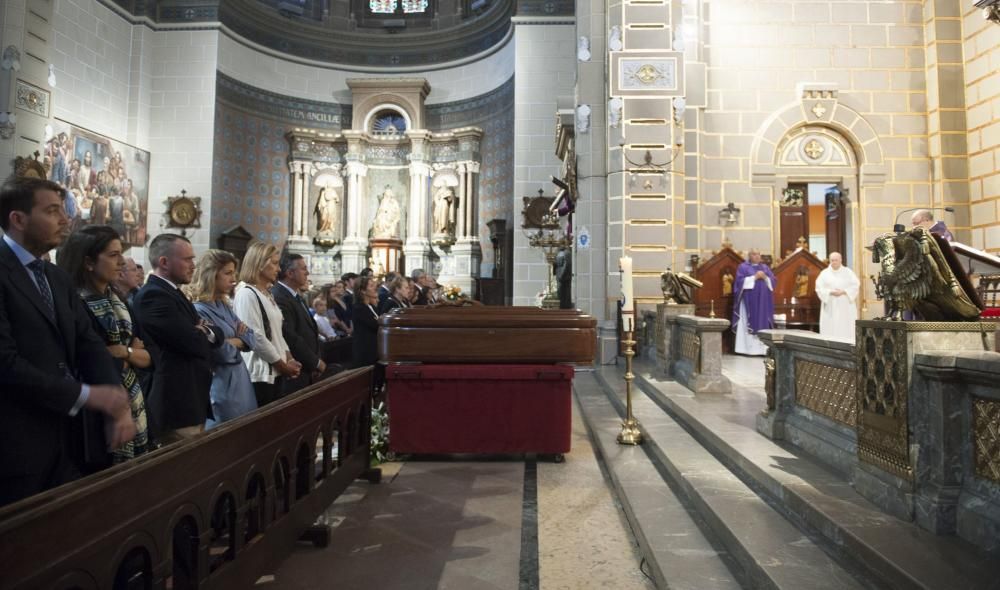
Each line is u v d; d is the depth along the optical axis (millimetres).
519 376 5230
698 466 4090
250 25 18734
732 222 10922
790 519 3037
